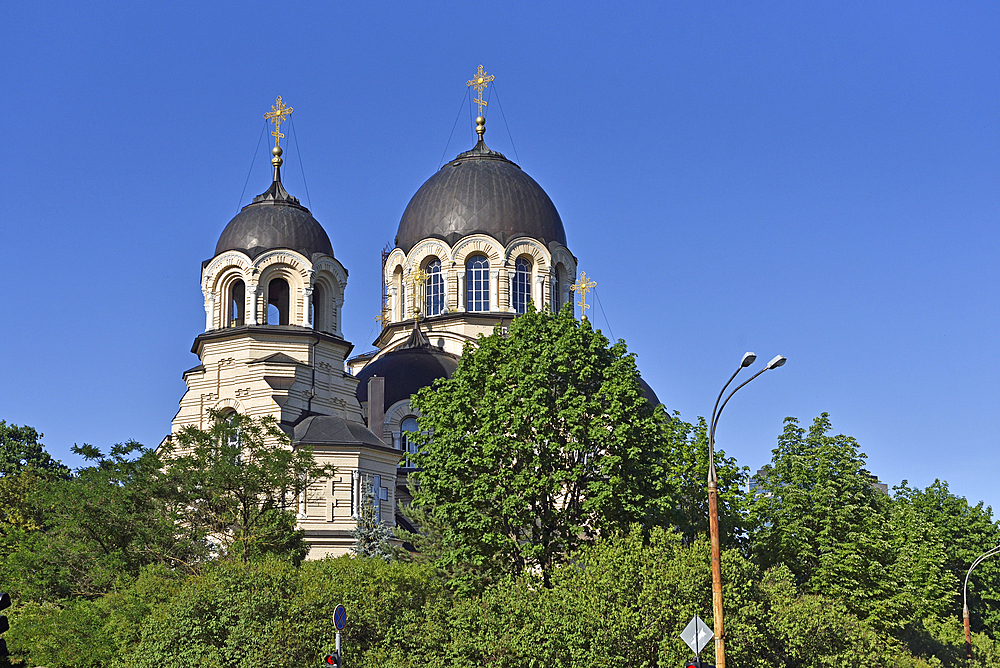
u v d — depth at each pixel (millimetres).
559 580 45906
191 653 43031
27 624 49250
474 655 43188
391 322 86688
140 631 45844
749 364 37281
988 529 85688
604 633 42781
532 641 42906
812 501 56281
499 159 89125
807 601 46688
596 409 52375
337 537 65000
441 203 85688
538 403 52125
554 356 54156
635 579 44344
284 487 54938
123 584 50469
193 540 53594
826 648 46625
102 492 53000
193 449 55844
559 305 86438
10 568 53312
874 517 56875
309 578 45250
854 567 54250
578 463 52594
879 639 52000
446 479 51844
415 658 43219
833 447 57219
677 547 45875
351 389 73625
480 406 53406
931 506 86812
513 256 83875
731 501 55500
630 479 51250
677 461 55156
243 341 70250
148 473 54250
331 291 73688
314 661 42719
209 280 72438
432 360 79125
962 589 84938
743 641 43656
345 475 66000
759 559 55656
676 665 42625
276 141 76062
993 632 83062
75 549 52875
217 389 70438
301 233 72812
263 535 52750
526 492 50688
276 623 42625
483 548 51250
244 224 72688
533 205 85875
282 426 68062
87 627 48250
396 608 45031
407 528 71875
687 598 43625
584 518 51906
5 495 74875
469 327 82562
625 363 54344
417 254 85000
